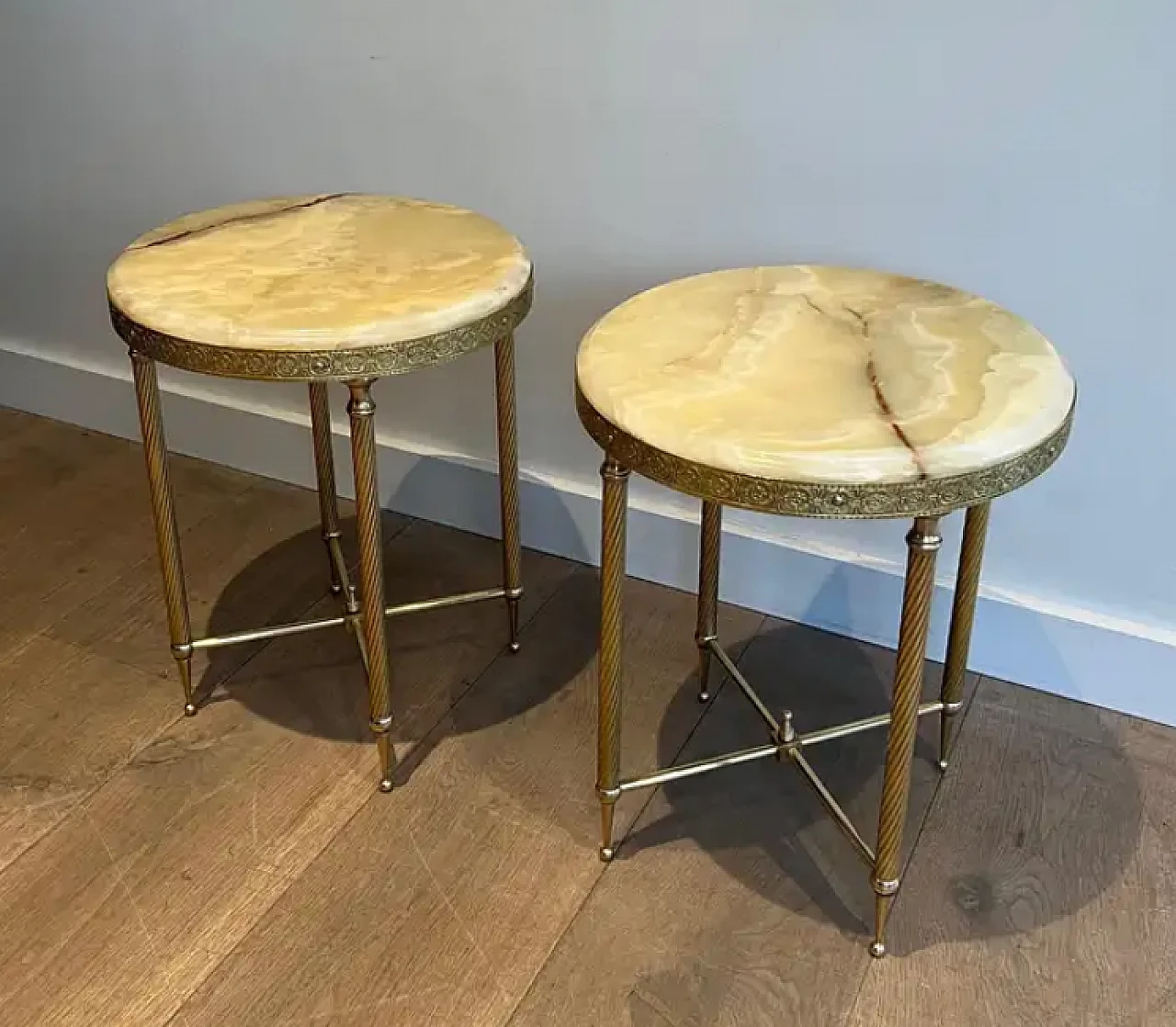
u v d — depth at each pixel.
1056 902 1.18
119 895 1.19
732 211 1.40
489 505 1.71
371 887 1.20
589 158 1.45
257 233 1.27
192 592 1.62
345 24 1.52
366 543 1.20
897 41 1.25
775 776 1.33
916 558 0.97
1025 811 1.28
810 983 1.11
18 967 1.12
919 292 1.17
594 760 1.35
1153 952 1.13
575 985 1.11
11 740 1.37
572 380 1.58
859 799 1.30
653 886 1.20
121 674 1.47
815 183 1.35
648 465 0.96
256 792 1.31
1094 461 1.33
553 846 1.25
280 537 1.73
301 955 1.13
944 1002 1.09
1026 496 1.37
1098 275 1.25
